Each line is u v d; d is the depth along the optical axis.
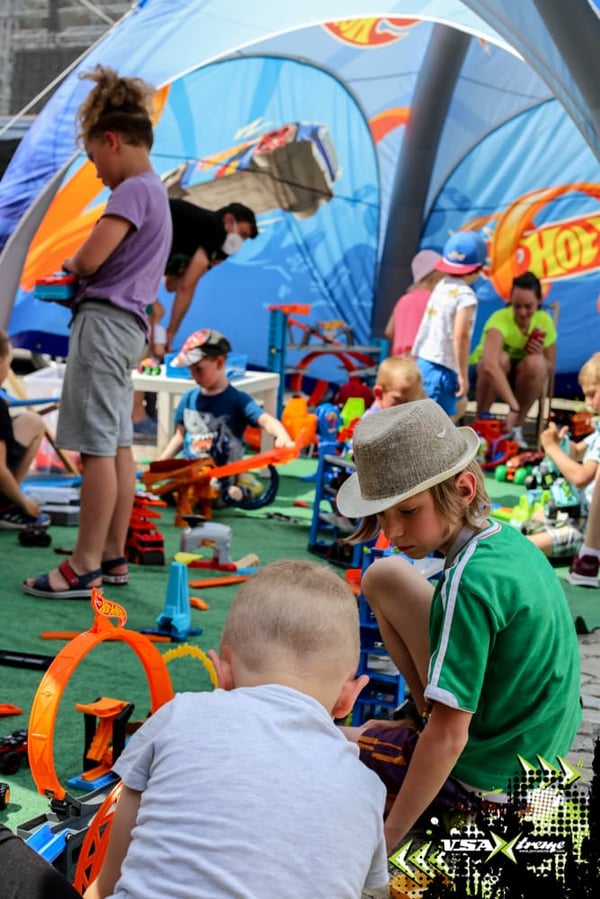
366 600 2.77
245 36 5.99
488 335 8.23
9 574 4.50
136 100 4.18
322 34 8.00
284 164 8.59
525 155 8.68
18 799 2.60
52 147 5.57
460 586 2.13
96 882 1.63
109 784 2.54
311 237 8.80
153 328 8.28
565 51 3.63
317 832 1.49
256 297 8.73
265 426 5.86
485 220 8.88
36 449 5.50
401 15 5.75
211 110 8.26
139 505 4.93
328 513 5.10
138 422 7.65
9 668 3.42
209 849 1.46
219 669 1.72
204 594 4.38
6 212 5.58
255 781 1.51
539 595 2.18
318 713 1.61
